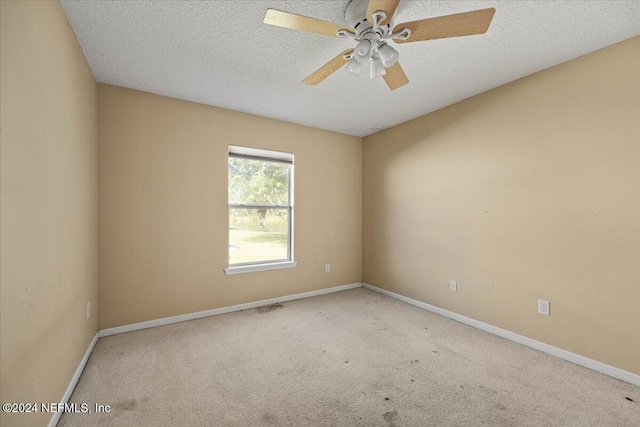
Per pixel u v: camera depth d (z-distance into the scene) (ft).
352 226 13.83
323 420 4.99
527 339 7.83
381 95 9.28
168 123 9.37
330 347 7.72
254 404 5.39
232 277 10.57
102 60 7.17
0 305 3.17
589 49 6.67
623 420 4.99
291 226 12.18
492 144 8.73
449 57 7.06
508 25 5.87
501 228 8.48
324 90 8.93
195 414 5.11
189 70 7.73
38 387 4.15
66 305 5.37
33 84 4.02
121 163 8.62
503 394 5.72
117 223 8.55
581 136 6.89
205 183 10.00
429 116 10.77
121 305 8.59
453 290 9.82
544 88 7.57
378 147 13.16
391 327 9.08
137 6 5.34
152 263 9.08
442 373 6.47
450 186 9.98
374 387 5.94
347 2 5.27
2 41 3.22
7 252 3.32
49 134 4.59
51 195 4.67
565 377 6.31
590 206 6.74
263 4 5.32
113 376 6.28
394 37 5.21
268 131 11.34
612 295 6.40
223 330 8.80
